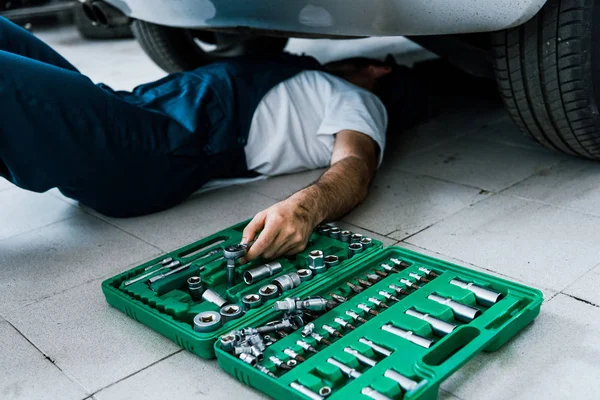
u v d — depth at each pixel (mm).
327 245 1601
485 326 1187
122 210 1940
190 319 1347
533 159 2217
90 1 2457
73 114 1645
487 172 2135
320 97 2162
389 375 1074
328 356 1155
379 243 1584
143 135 1823
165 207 2021
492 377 1164
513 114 2033
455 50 2271
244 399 1154
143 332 1390
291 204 1521
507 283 1334
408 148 2434
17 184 1735
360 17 1707
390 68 2463
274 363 1157
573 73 1767
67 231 1929
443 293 1329
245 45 3184
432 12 1643
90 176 1771
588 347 1228
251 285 1421
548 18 1734
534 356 1214
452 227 1767
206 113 1993
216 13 1976
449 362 1078
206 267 1501
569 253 1578
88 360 1302
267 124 2096
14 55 1565
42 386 1231
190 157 1950
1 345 1372
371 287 1396
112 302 1476
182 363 1272
